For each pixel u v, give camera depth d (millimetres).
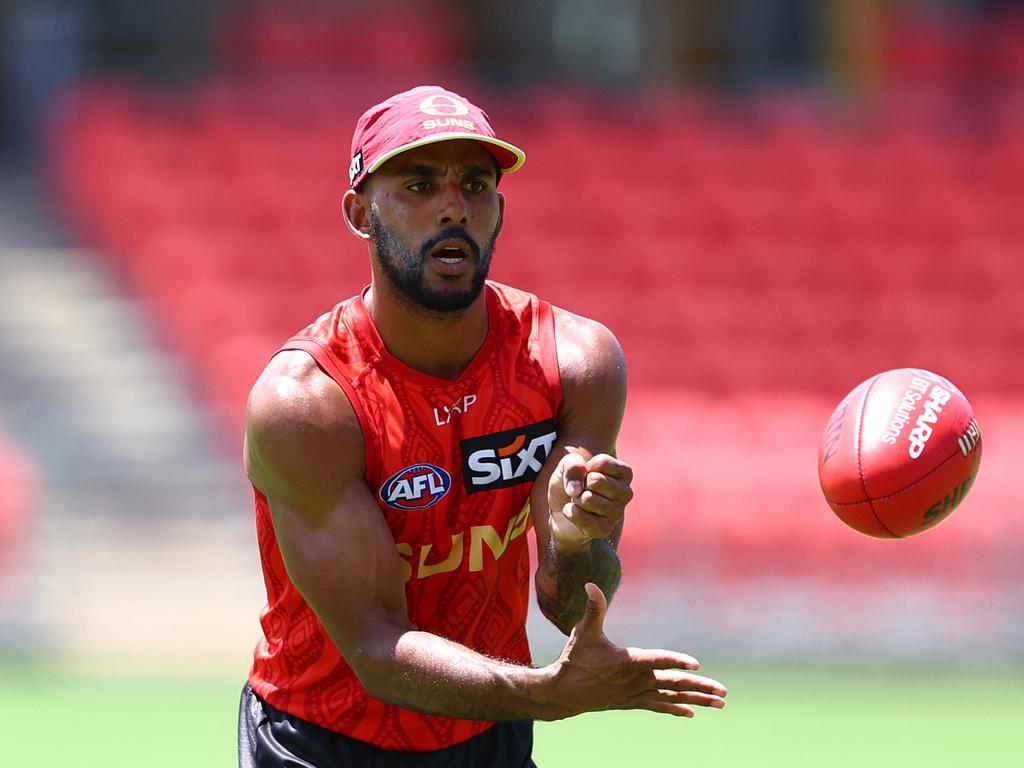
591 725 32469
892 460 13695
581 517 12156
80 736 29969
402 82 65062
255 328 49781
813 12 68875
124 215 55188
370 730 14031
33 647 38938
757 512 41625
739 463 43531
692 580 40906
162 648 38438
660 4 68625
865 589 41219
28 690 34781
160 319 52094
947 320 54719
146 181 55562
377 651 12906
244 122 59531
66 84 64125
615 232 56344
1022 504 42594
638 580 40750
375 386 13336
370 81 65062
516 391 13586
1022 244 58375
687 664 11852
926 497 13727
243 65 65375
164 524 43094
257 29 65625
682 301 53656
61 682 35750
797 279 55719
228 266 52250
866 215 58344
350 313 13625
